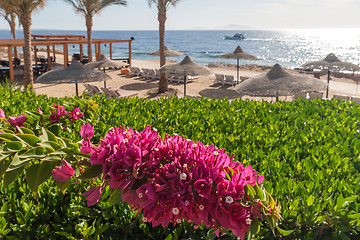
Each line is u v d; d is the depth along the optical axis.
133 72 25.83
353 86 23.08
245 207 1.54
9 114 5.10
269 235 2.24
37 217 2.36
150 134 1.79
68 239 2.25
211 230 2.10
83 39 32.75
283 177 2.99
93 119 4.87
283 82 10.20
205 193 1.50
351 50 107.25
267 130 4.65
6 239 2.18
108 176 1.63
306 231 2.33
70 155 1.76
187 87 20.80
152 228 2.37
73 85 20.62
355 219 2.25
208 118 5.25
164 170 1.59
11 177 1.64
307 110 6.13
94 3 26.20
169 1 18.09
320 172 2.95
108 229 2.36
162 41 18.67
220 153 1.74
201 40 168.75
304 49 109.31
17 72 26.91
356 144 3.89
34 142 1.76
